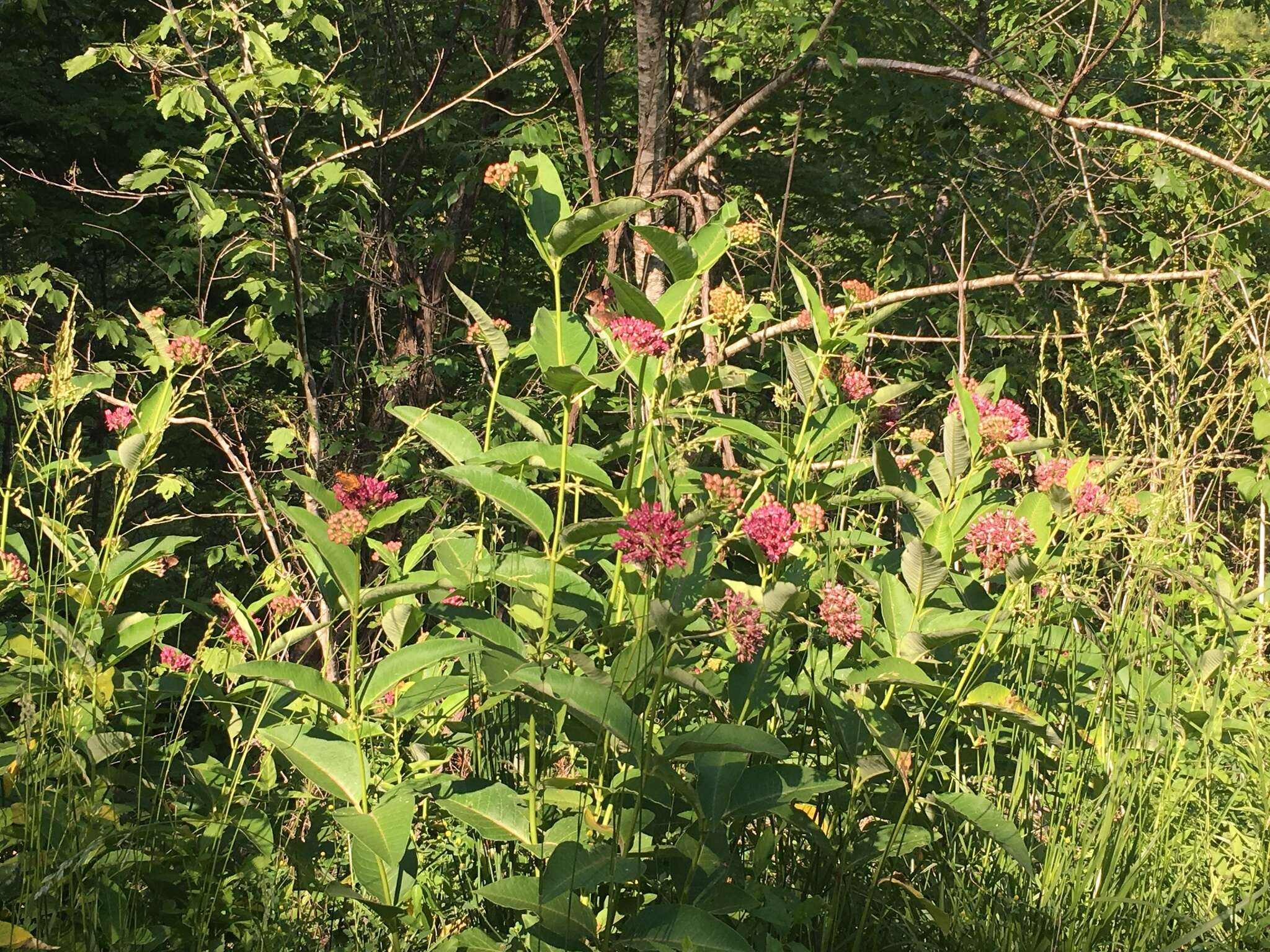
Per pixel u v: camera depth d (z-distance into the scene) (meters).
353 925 2.62
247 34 5.01
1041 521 2.66
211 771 2.71
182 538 2.97
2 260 8.21
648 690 2.33
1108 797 2.64
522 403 2.92
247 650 3.28
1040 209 6.83
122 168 8.52
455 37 8.23
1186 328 3.28
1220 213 6.48
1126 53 7.21
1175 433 3.03
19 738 2.48
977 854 2.71
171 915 2.40
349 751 2.42
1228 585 3.57
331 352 8.30
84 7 8.23
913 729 2.80
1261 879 2.71
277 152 8.11
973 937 2.47
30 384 3.11
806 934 2.47
